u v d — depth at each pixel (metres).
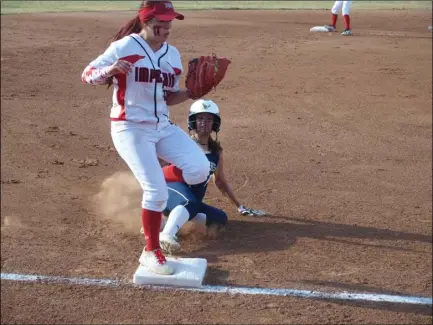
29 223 6.59
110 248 6.01
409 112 12.12
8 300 5.03
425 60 17.12
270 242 6.16
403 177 8.47
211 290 5.18
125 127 5.12
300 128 10.89
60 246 6.04
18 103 12.21
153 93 5.07
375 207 7.27
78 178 8.12
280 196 7.54
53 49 18.50
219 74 5.27
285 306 4.95
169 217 5.81
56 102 12.41
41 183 7.89
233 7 32.22
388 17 28.34
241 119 11.41
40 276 5.41
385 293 5.21
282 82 14.45
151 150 5.17
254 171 8.52
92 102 12.50
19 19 24.92
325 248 6.06
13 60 16.66
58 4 32.88
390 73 15.44
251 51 18.45
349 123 11.29
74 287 5.23
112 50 4.96
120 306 4.95
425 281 5.45
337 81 14.59
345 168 8.80
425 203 7.47
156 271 5.28
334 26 23.06
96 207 7.09
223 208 7.09
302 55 17.80
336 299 5.08
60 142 9.78
